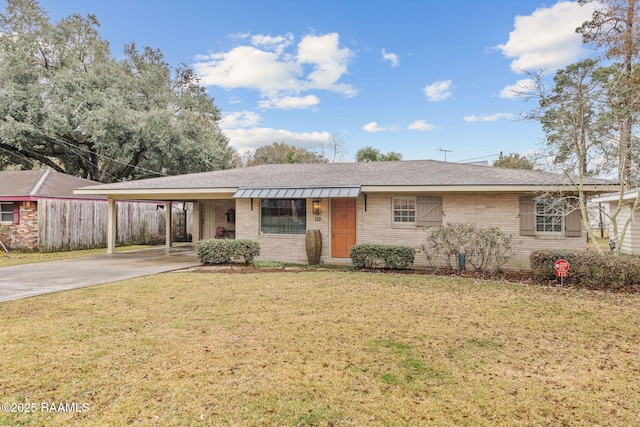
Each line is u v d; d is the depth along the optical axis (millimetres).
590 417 3340
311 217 13141
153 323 5859
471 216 11914
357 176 13492
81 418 3225
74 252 16719
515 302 7402
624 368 4375
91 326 5680
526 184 10758
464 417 3316
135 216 20750
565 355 4746
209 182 13977
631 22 16094
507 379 4062
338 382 3936
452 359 4574
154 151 25953
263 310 6676
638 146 9867
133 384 3842
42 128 23531
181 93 34625
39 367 4203
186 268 11727
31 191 16328
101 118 23266
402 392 3744
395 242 12430
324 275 10359
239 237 13734
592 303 7387
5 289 8336
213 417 3271
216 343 5004
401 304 7164
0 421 3152
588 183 10422
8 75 23188
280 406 3461
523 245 11570
